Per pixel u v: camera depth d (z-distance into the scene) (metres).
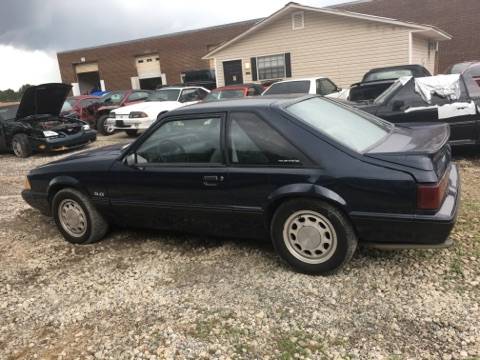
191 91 14.27
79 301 3.57
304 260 3.60
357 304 3.17
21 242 5.01
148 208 4.25
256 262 3.93
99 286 3.79
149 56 31.50
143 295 3.57
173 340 2.96
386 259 3.75
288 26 17.86
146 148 4.18
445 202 3.29
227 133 3.75
